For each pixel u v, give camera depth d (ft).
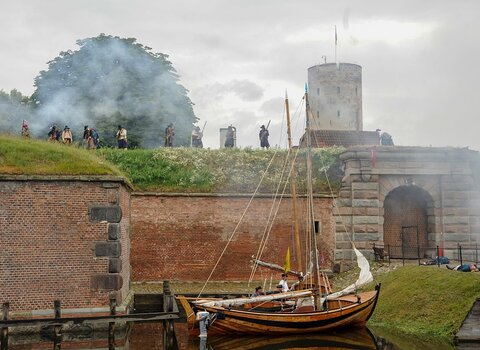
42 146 78.13
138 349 65.67
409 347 65.46
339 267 109.09
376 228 110.42
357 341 69.31
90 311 70.64
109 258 71.92
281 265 109.09
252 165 117.08
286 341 70.08
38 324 64.90
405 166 111.45
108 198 72.59
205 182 112.37
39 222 71.26
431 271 83.61
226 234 108.99
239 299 74.79
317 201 111.75
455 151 111.75
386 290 85.97
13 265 70.38
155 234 107.34
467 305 70.90
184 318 89.15
